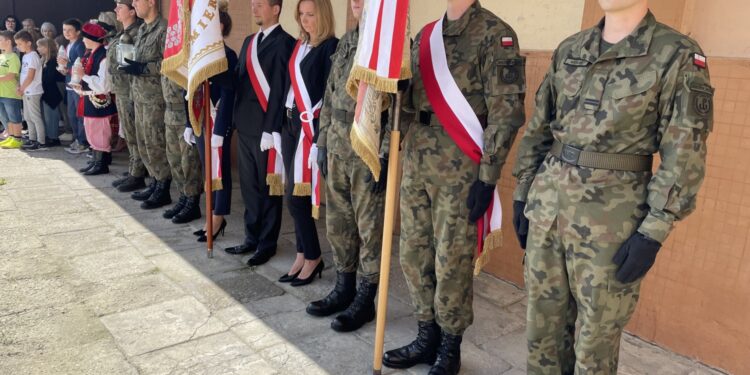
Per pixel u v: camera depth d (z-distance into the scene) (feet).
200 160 15.14
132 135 17.89
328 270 12.53
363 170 9.23
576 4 10.57
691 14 9.36
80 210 16.11
